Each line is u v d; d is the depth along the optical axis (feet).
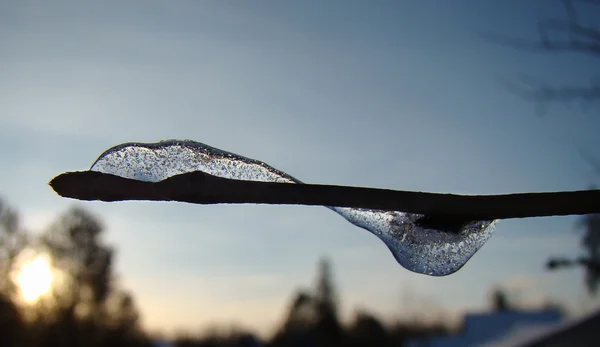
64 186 0.56
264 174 0.75
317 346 23.30
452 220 0.81
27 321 19.29
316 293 24.34
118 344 21.22
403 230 0.83
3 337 18.53
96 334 20.90
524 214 0.65
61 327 19.85
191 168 0.73
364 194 0.61
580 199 0.64
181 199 0.57
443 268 0.82
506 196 0.65
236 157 0.75
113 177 0.56
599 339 9.16
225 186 0.58
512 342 10.98
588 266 4.30
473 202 0.65
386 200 0.63
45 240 19.72
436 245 0.83
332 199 0.60
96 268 20.62
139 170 0.72
